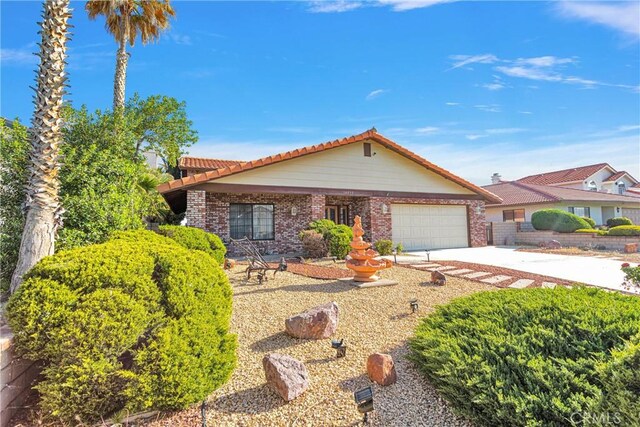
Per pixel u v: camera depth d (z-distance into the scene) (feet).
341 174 52.70
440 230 60.95
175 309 11.34
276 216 54.44
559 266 39.34
